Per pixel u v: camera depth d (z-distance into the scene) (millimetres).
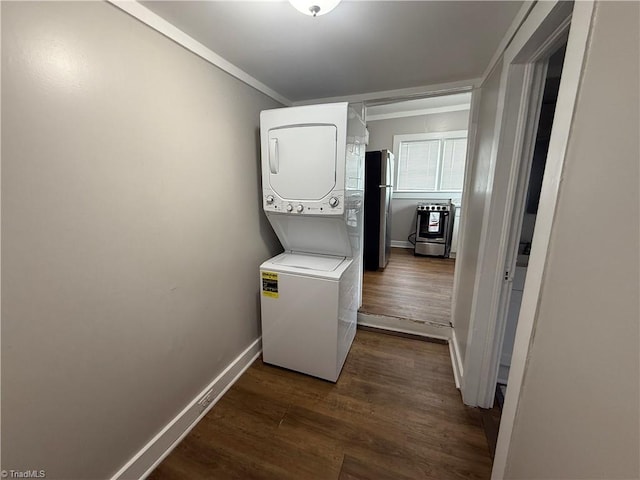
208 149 1520
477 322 1542
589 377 535
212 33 1315
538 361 750
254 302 2092
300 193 1756
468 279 1854
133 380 1185
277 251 2355
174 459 1343
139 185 1147
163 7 1113
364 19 1218
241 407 1646
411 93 2080
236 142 1755
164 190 1266
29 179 813
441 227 4426
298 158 1709
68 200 911
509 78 1270
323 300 1748
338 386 1817
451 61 1652
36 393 872
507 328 1809
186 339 1459
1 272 775
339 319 1787
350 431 1484
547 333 712
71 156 909
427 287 3242
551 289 705
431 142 4629
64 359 937
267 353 1991
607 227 505
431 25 1266
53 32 839
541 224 769
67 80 881
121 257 1096
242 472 1280
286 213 1827
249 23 1233
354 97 2250
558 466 628
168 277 1321
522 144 1307
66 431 961
